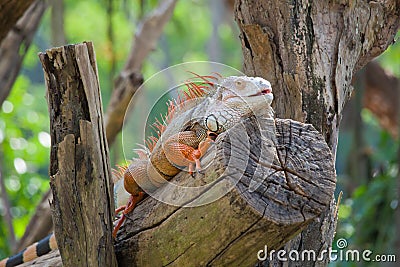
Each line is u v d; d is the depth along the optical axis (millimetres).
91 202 5441
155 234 5340
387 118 16281
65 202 5426
